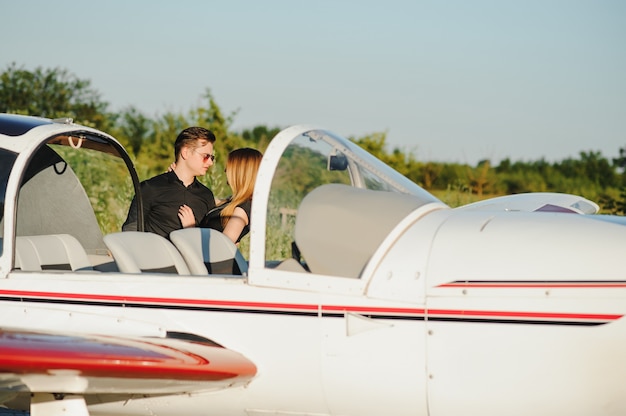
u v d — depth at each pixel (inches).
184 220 298.2
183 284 229.9
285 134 230.4
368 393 218.5
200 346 223.3
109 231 485.1
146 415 246.5
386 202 229.1
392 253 219.0
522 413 209.8
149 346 217.9
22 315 238.8
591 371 205.5
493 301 209.2
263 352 223.9
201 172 304.8
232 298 226.2
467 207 313.9
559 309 206.4
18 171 243.8
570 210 312.3
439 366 211.9
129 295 232.8
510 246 213.5
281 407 229.6
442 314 211.6
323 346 219.5
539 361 207.0
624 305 204.1
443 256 214.8
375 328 215.9
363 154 243.0
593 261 208.2
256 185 225.6
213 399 234.7
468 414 212.5
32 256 253.1
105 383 220.8
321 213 227.3
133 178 299.7
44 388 228.5
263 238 224.8
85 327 234.2
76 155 510.3
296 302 221.5
